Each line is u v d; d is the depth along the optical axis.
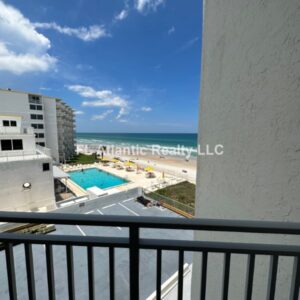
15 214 0.90
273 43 1.05
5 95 23.73
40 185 11.29
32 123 26.28
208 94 1.81
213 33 1.72
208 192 1.83
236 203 1.40
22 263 5.69
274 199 1.07
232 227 0.81
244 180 1.31
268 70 1.08
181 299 0.96
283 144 1.00
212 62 1.73
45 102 27.88
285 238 1.07
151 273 5.52
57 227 7.98
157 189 16.84
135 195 12.27
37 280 5.16
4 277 5.00
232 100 1.43
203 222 0.84
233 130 1.42
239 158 1.36
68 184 18.03
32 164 10.98
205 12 1.90
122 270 5.52
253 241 1.31
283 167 1.01
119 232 7.75
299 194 0.94
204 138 1.90
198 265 2.02
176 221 0.85
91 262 0.97
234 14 1.39
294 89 0.94
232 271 1.50
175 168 28.20
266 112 1.11
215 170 1.69
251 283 0.90
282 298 1.06
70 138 37.97
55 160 29.20
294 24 0.93
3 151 11.60
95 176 23.44
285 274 1.04
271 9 1.06
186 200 13.81
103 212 10.17
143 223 0.85
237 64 1.36
